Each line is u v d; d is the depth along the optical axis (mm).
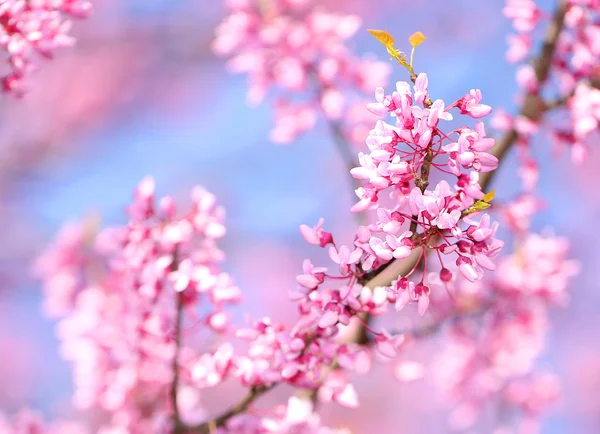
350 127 7730
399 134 3855
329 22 7785
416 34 4125
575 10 6355
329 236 4355
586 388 16156
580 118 6141
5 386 15594
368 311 4344
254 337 4734
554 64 6520
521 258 7289
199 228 5391
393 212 4000
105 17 16703
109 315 6680
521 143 6602
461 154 3822
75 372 6797
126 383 6320
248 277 16484
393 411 15781
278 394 14625
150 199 5469
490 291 7227
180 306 5340
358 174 3953
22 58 5223
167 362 5828
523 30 6559
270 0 7984
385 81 7719
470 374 7902
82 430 7219
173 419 5398
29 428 6824
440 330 7293
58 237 8391
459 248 3957
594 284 16438
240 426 5207
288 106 7781
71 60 16453
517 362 7828
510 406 8562
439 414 15695
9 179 15523
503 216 6930
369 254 4164
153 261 5395
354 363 4582
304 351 4590
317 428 5402
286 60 7695
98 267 8312
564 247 7383
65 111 16188
